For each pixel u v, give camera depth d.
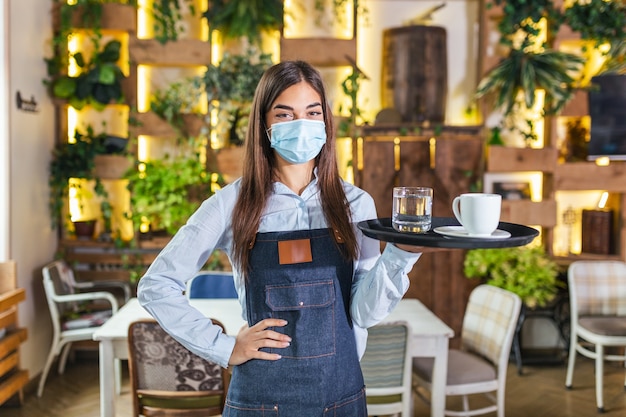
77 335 3.81
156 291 1.40
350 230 1.46
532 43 4.29
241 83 4.25
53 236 4.39
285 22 4.55
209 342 1.40
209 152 4.44
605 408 3.62
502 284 4.24
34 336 4.02
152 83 4.66
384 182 4.50
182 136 4.46
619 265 3.91
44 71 4.24
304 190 1.48
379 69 4.69
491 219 1.21
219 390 2.40
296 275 1.41
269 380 1.39
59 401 3.70
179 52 4.43
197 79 4.35
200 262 1.46
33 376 3.98
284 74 1.42
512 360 4.47
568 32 4.37
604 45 4.60
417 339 2.68
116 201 4.69
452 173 4.50
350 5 4.65
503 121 4.50
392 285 1.36
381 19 4.67
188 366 2.37
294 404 1.39
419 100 4.45
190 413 2.41
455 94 4.69
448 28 4.66
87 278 4.45
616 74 4.27
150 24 4.64
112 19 4.38
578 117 4.58
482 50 4.48
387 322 2.43
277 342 1.38
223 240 1.49
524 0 4.26
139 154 4.66
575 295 3.86
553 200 4.48
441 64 4.46
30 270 3.99
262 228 1.45
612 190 4.45
